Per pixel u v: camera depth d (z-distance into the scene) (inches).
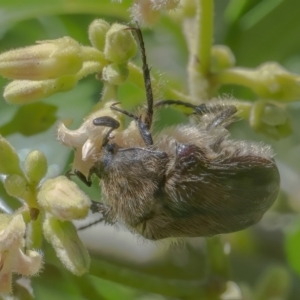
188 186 5.5
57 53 5.6
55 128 5.8
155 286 6.0
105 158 5.5
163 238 5.5
